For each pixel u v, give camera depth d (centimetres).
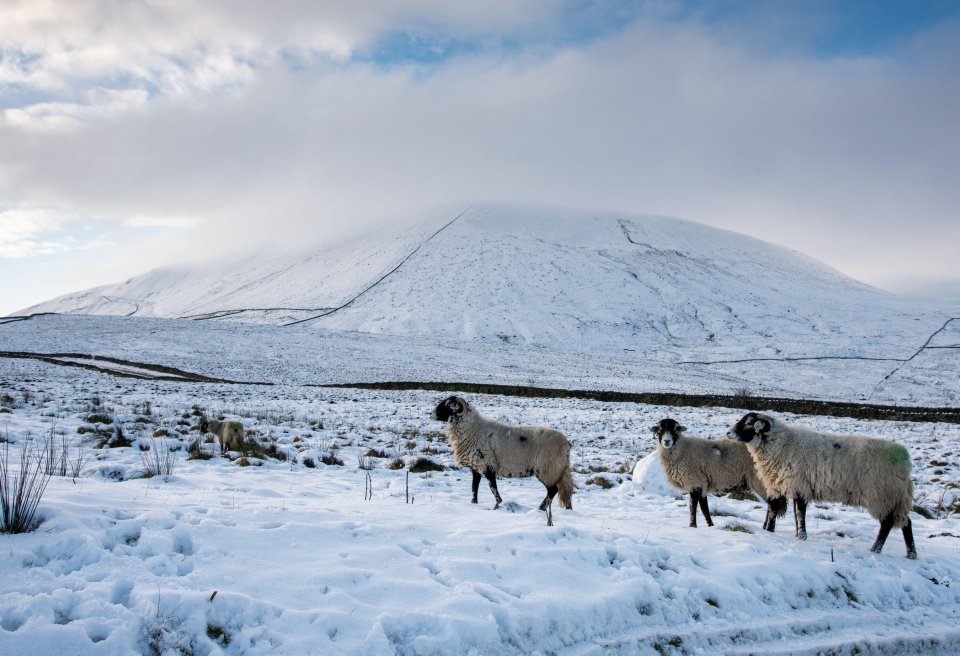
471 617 555
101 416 1692
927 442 2398
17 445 1302
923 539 936
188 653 476
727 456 941
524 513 937
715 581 693
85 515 629
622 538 775
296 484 1064
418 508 870
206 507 740
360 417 2534
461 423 964
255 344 7212
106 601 495
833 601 714
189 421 1880
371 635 513
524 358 7869
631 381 6269
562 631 583
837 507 1179
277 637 496
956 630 676
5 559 525
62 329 7312
